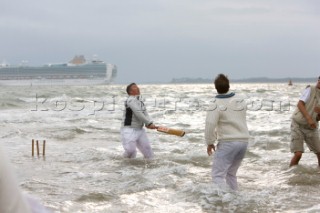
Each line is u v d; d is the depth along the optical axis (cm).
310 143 791
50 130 1507
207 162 916
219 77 605
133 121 931
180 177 748
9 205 142
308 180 711
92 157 980
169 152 1063
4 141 1280
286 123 1744
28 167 863
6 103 3067
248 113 2297
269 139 1234
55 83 16575
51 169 845
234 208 550
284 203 576
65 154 1033
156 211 540
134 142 930
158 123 1823
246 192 621
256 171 811
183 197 601
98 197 602
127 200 592
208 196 590
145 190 646
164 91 7431
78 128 1558
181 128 1633
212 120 589
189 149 1102
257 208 551
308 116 760
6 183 143
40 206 161
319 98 767
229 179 624
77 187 678
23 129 1554
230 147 593
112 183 706
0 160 143
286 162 895
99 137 1395
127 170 825
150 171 804
